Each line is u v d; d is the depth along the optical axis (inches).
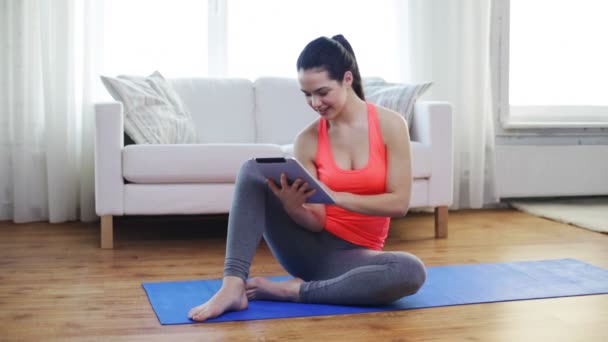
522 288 105.6
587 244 143.3
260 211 91.4
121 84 151.7
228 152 141.3
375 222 94.8
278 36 184.1
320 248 95.2
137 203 140.6
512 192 198.1
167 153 139.6
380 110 93.4
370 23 186.4
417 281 90.7
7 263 126.0
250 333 83.8
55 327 87.6
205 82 174.6
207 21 181.0
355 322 88.0
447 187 152.5
